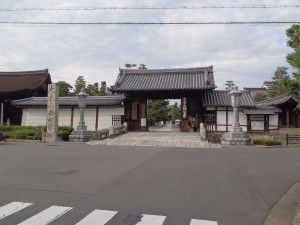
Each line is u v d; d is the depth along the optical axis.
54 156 11.78
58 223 4.38
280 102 26.88
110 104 25.02
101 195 5.99
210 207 5.29
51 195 5.95
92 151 13.57
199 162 10.41
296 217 4.78
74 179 7.47
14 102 26.86
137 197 5.87
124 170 8.75
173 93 25.05
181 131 24.25
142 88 23.89
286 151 14.41
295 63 7.01
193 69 27.41
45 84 34.75
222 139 17.92
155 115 46.28
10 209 5.02
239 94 18.11
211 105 23.19
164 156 11.91
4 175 7.95
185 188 6.65
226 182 7.32
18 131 21.34
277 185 7.11
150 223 4.41
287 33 21.72
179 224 4.39
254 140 18.80
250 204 5.53
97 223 4.39
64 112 26.31
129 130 25.28
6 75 35.38
